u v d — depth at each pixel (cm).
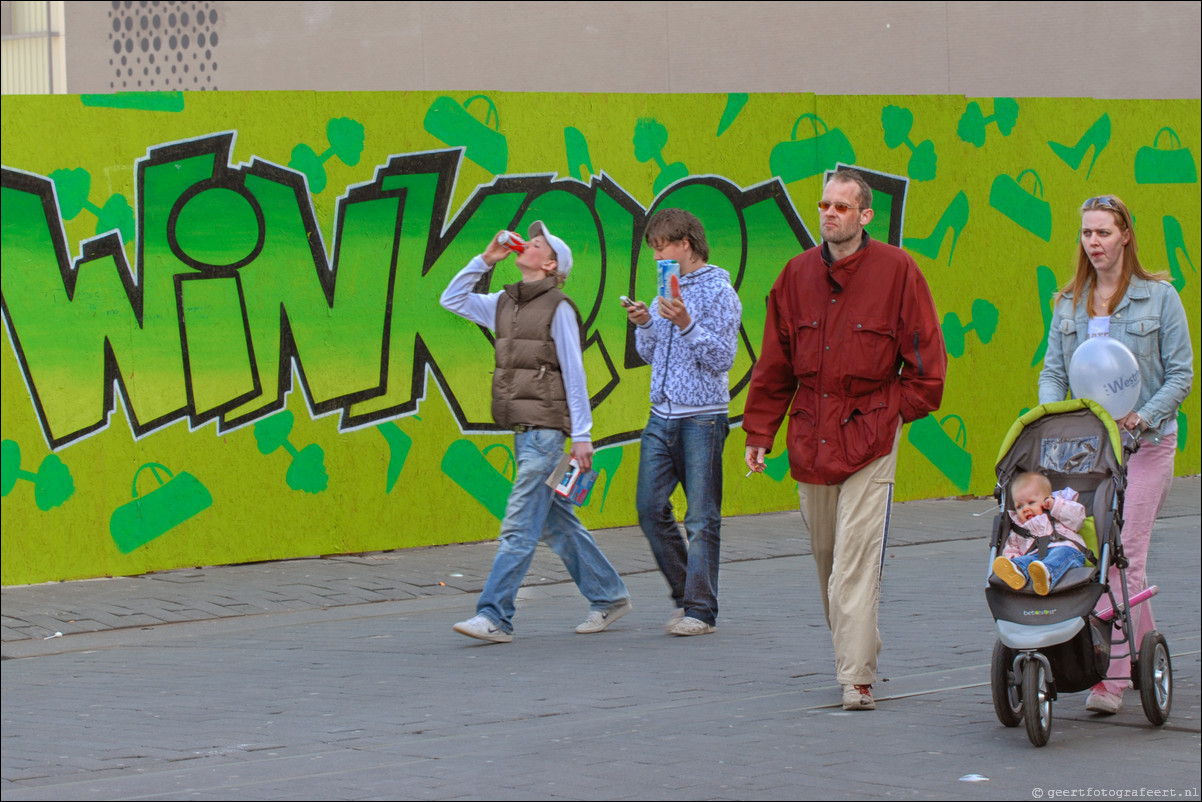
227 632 1694
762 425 1312
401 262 2156
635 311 1577
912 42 3659
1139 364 1266
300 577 1984
